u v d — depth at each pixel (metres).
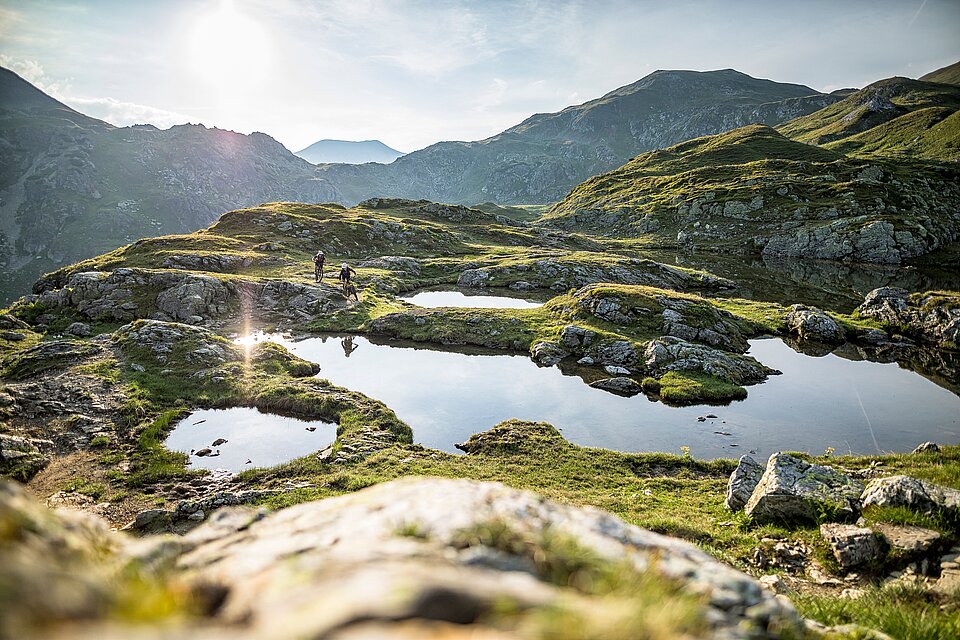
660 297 57.66
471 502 5.58
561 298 63.12
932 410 36.41
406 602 2.73
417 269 94.88
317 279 71.31
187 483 24.12
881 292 63.16
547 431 30.69
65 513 4.62
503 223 156.00
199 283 60.28
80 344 40.81
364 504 5.73
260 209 113.25
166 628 2.24
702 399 38.03
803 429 33.06
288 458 27.11
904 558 13.84
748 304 69.12
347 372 42.91
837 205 138.88
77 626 2.00
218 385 35.69
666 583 4.46
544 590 3.37
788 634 4.89
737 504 20.11
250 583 3.75
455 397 37.66
